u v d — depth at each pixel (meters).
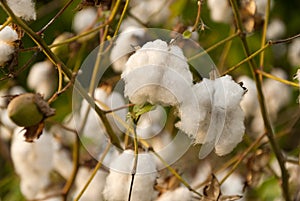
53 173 1.34
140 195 1.04
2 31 1.05
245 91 0.99
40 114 0.98
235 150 1.36
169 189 1.13
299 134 1.54
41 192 1.29
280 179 1.28
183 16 1.42
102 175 1.17
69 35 1.31
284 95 1.54
